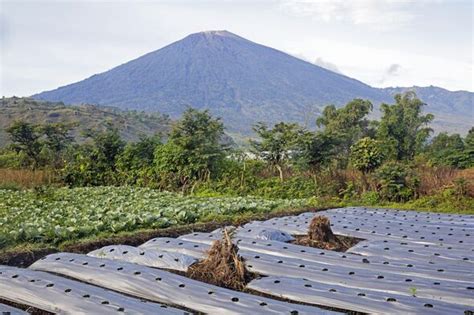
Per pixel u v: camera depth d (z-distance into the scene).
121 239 10.38
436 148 29.95
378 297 6.42
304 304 6.51
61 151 27.02
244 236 10.23
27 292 6.61
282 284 6.98
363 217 13.32
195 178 20.48
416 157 25.77
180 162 20.52
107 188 20.47
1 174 22.38
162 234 11.04
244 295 6.42
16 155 25.67
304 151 19.33
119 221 12.36
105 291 6.54
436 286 6.94
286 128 21.00
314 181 19.06
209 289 6.65
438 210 15.81
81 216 13.12
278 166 20.47
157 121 89.50
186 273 7.82
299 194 18.47
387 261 8.59
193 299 6.43
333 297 6.46
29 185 21.55
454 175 18.84
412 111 32.50
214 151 20.55
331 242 10.20
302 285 6.93
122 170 22.86
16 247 9.69
